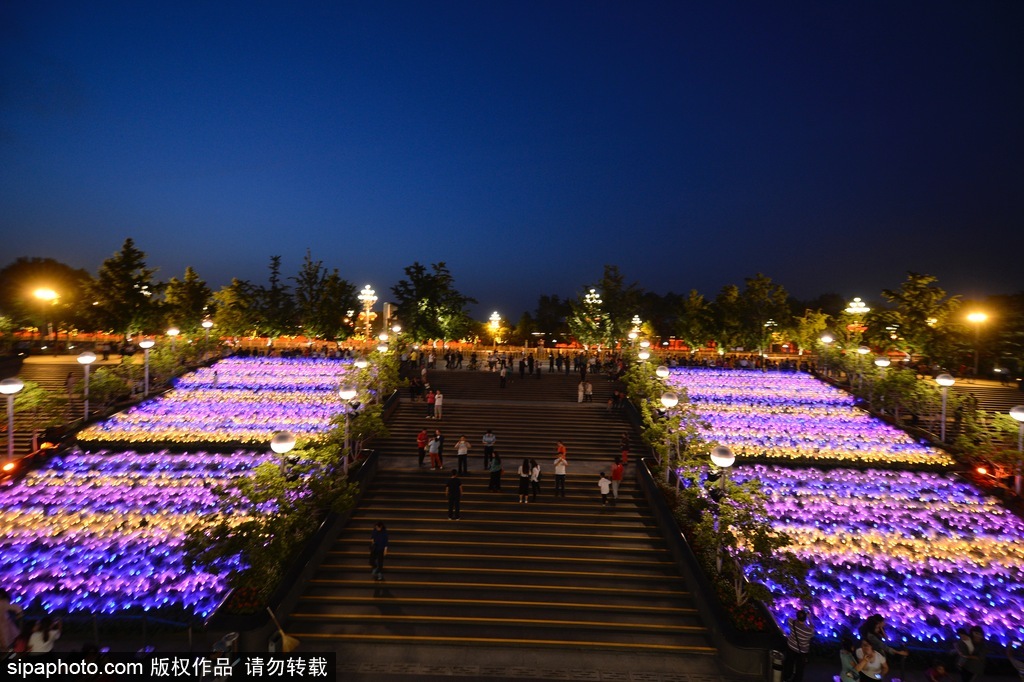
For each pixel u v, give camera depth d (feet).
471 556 56.29
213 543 44.98
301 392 110.11
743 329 178.09
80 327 173.27
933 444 86.89
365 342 176.76
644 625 47.65
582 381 119.03
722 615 45.98
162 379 114.11
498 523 62.18
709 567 52.08
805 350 192.13
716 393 115.55
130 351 150.51
